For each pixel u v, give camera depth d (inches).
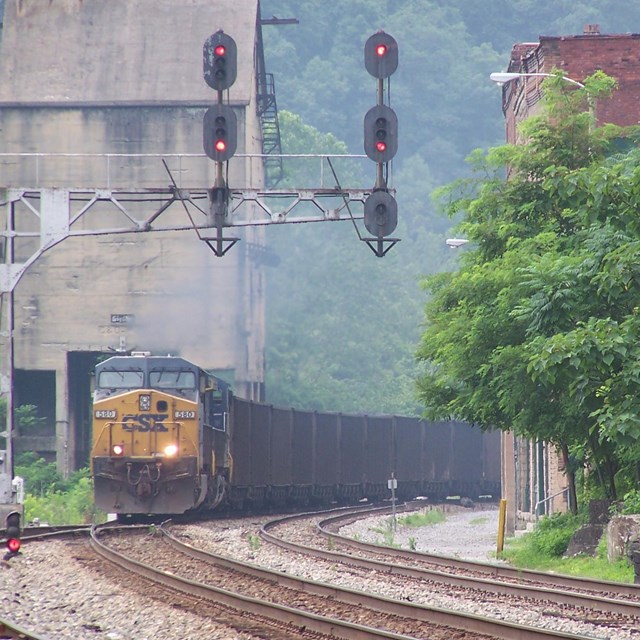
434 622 2397.9
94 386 5516.7
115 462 5398.6
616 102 6200.8
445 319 4864.7
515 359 4227.4
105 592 2817.4
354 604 2664.9
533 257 4210.1
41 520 7116.1
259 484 7145.7
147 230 4173.2
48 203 4281.5
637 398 3481.8
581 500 5349.4
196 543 4411.9
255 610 2488.9
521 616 2541.8
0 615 2406.5
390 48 3695.9
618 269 3437.5
